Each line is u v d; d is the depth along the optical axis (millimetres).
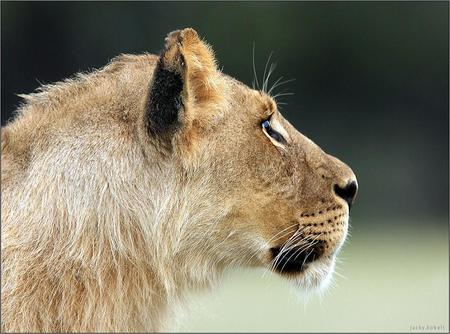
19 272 9617
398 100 41188
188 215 10508
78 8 34312
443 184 39938
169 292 10523
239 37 38688
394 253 31875
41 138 10039
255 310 21688
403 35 41156
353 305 22453
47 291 9672
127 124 10211
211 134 10641
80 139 10039
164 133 10203
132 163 10148
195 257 10703
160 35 35438
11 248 9664
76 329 9766
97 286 9891
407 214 39125
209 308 18812
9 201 9844
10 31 33469
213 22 38375
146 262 10250
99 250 9906
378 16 41000
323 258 11555
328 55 40438
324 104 40594
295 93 39938
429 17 41469
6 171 9969
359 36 41031
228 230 10844
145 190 10172
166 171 10289
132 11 35062
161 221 10273
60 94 10430
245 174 10844
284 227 11141
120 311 10109
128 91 10367
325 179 11461
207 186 10594
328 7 40500
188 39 10383
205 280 10922
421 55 41188
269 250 11125
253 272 11570
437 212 39375
